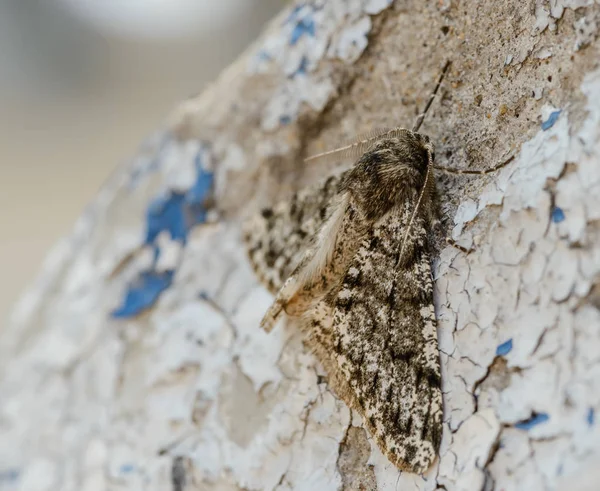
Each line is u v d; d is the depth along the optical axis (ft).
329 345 0.55
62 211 1.16
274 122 0.60
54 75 1.43
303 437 0.55
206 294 0.60
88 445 0.60
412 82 0.57
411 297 0.54
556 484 0.51
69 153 1.27
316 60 0.59
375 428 0.53
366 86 0.58
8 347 0.66
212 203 0.61
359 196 0.55
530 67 0.54
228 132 0.61
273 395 0.56
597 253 0.51
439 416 0.53
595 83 0.52
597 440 0.50
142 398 0.60
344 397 0.54
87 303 0.63
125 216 0.64
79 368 0.62
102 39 1.49
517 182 0.53
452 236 0.54
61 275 0.65
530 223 0.53
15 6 1.51
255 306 0.58
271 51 0.60
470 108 0.55
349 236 0.55
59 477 0.60
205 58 1.38
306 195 0.57
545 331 0.52
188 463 0.57
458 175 0.55
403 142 0.55
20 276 1.07
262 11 1.38
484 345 0.53
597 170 0.52
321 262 0.55
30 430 0.62
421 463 0.52
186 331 0.59
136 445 0.59
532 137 0.53
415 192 0.55
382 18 0.57
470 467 0.52
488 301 0.53
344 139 0.58
